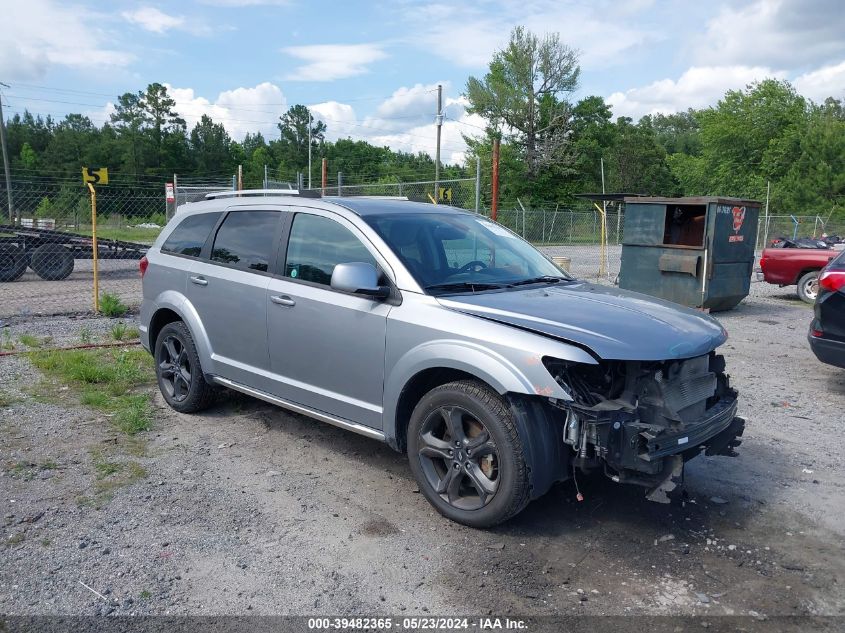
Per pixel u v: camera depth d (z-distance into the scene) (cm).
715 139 6600
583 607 325
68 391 649
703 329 411
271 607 320
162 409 607
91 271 1908
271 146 10931
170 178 8600
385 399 428
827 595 338
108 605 318
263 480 461
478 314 395
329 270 468
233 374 539
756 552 379
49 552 362
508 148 5531
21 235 1599
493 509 378
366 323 434
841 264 670
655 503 437
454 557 368
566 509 426
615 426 352
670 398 374
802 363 845
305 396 483
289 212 511
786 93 6331
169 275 593
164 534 385
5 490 434
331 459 500
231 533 388
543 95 5706
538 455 367
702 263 1138
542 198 5653
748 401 676
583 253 2747
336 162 8750
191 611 315
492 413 373
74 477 457
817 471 496
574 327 375
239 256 537
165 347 608
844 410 648
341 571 352
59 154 8406
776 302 1444
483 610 321
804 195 5025
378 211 482
